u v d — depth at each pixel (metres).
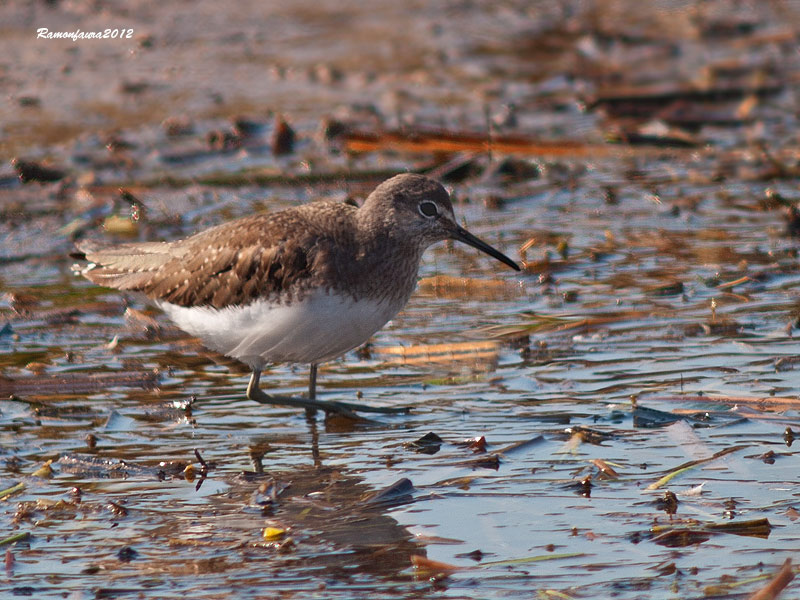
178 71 27.30
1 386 11.70
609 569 7.85
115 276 12.31
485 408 11.08
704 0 33.31
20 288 14.99
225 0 34.50
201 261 11.33
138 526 8.70
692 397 10.91
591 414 10.77
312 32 31.12
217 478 9.63
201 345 13.08
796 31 28.70
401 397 11.50
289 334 10.84
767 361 11.88
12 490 9.34
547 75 26.38
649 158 20.66
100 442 10.46
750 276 14.63
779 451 9.73
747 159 20.20
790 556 7.95
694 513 8.64
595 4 33.41
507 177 19.80
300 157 20.92
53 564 8.09
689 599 7.41
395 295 11.20
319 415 11.18
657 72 25.97
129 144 21.59
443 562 7.99
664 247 16.19
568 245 16.39
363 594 7.59
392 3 34.34
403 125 21.86
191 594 7.61
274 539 8.38
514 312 13.84
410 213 11.17
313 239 10.75
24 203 18.45
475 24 31.61
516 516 8.70
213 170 20.23
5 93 25.42
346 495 9.19
